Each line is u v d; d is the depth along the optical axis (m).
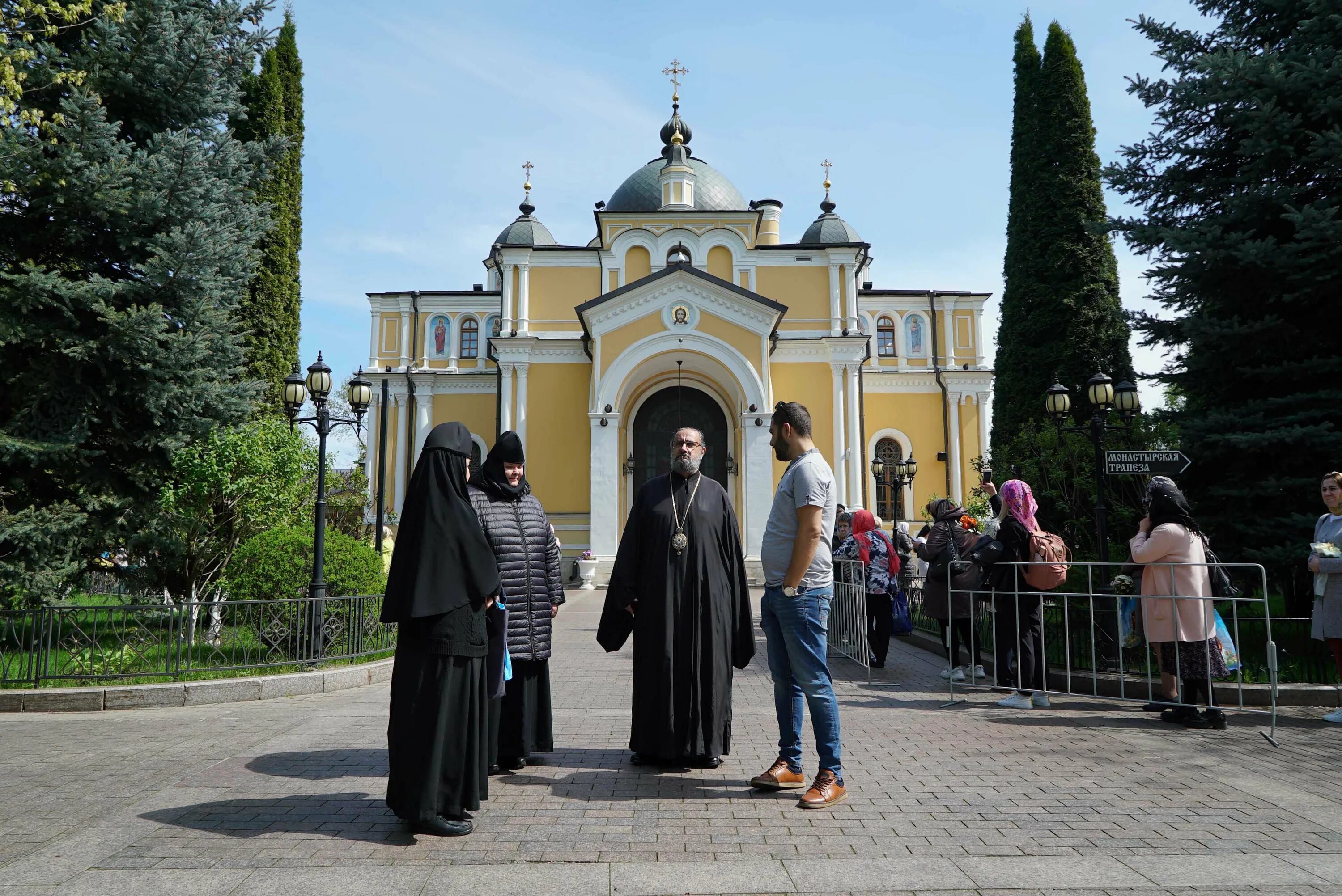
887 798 4.52
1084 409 14.84
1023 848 3.71
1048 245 15.73
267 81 16.86
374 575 10.49
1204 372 10.67
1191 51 11.34
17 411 10.33
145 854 3.66
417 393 34.66
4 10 10.83
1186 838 3.84
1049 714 6.94
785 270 30.31
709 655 5.18
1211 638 6.46
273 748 5.78
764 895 3.20
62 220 10.54
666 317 26.70
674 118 36.78
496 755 4.81
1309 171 9.96
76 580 10.84
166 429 11.23
